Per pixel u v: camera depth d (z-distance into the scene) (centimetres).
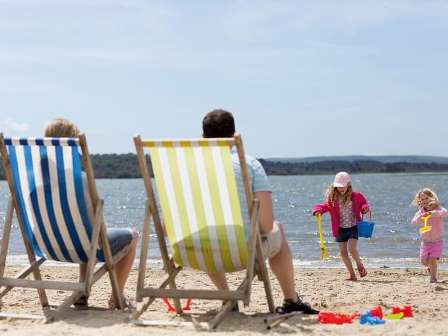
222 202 495
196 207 504
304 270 1181
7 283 550
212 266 525
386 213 4112
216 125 520
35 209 541
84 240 539
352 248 1012
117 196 8881
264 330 489
